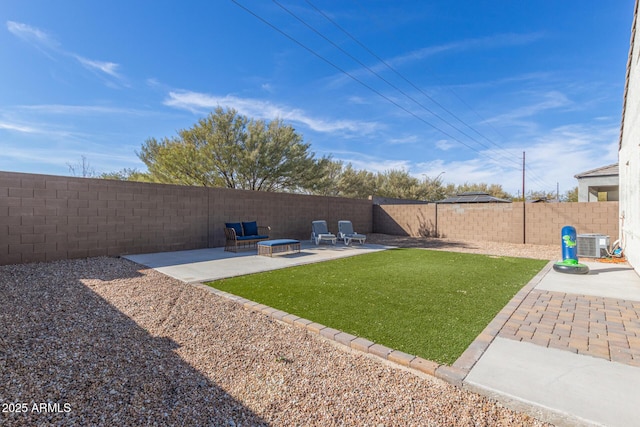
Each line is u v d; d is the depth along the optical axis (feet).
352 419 6.50
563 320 12.12
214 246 33.81
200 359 9.04
